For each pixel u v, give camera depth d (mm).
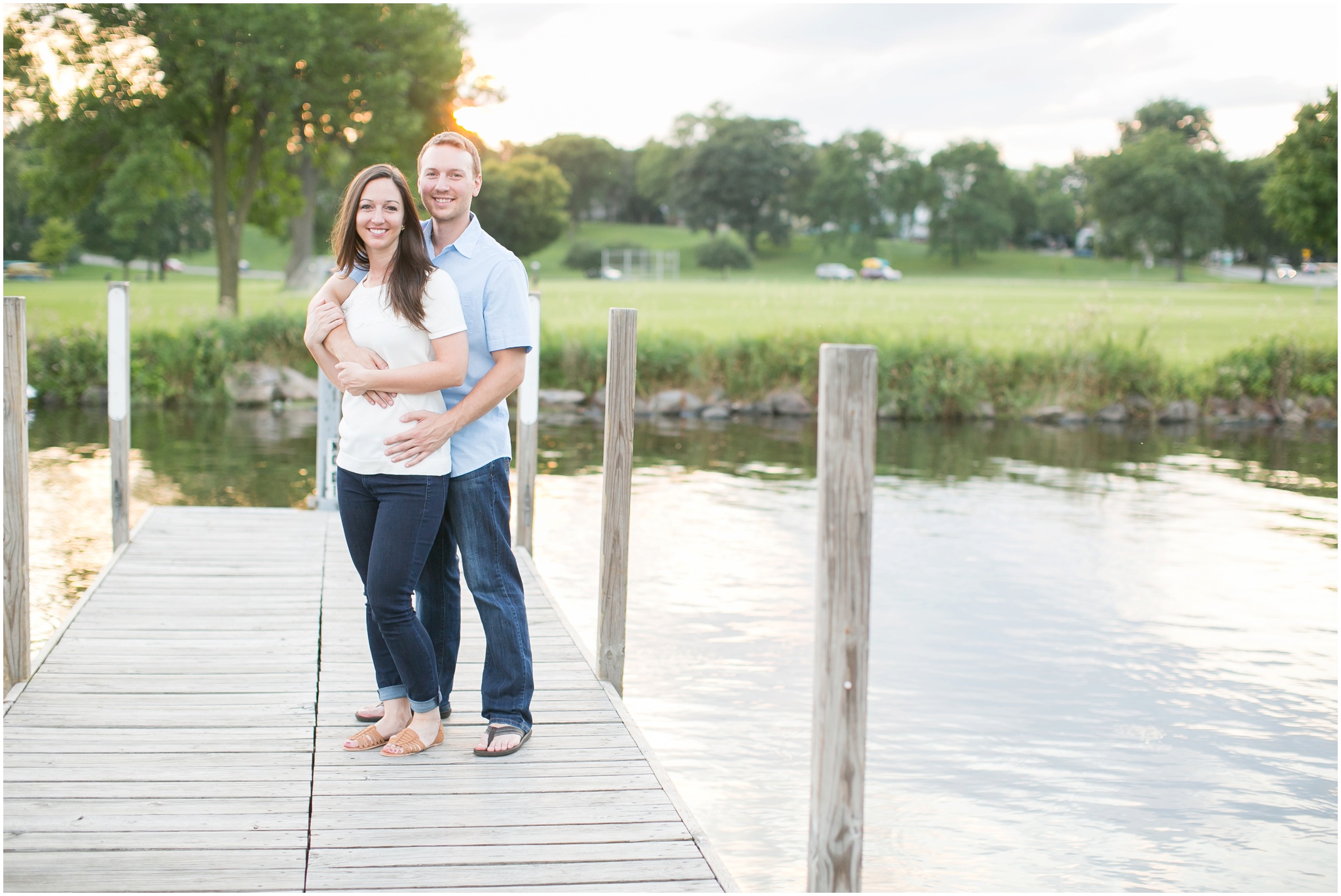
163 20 22891
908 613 6855
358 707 3881
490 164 92438
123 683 4059
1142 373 19609
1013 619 6762
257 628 4844
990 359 19516
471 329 3342
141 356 18578
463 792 3180
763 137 112312
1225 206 78812
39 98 23219
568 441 15172
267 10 23953
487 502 3406
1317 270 60156
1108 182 80750
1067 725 5098
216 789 3146
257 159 26656
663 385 19625
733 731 4918
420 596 3654
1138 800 4344
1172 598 7277
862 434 2084
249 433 14953
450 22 29906
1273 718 5242
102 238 67562
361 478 3219
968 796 4359
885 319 23703
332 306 3227
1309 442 16344
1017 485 11977
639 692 5391
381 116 26141
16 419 3936
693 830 2982
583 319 23969
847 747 2141
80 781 3168
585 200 125125
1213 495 11398
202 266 92125
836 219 110375
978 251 112625
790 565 8062
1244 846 3998
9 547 3969
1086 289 50500
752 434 16297
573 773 3344
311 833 2887
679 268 97312
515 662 3488
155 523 7051
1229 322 26172
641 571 7824
